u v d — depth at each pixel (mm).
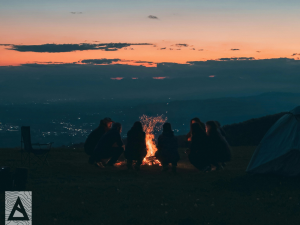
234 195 7793
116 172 11125
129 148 11500
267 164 9602
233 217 6117
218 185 8805
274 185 8688
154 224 5789
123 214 6301
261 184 8812
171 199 7441
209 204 6988
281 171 9375
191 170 12094
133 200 7277
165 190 8211
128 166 11773
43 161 13414
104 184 8875
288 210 6578
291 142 9344
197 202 7160
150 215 6219
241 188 8469
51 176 10133
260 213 6363
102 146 11945
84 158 15133
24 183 8086
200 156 11469
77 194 7766
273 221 5887
